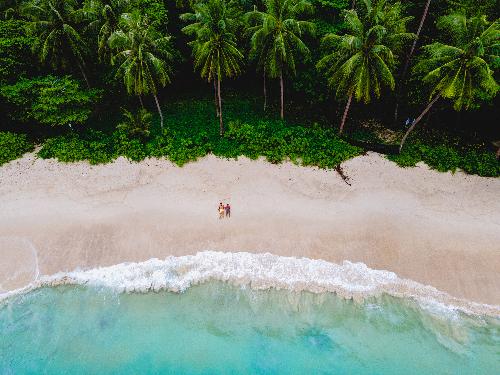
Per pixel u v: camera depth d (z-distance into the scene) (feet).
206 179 101.24
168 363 70.49
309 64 111.24
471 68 81.46
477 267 81.41
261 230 89.30
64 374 69.56
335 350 71.00
